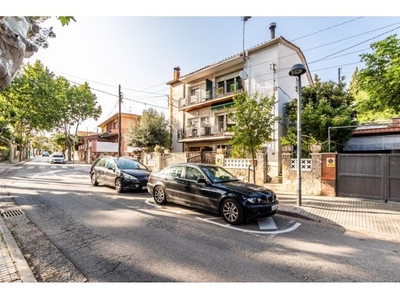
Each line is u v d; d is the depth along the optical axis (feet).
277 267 11.68
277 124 50.37
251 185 21.02
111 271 10.98
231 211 18.80
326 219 20.10
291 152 33.88
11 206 22.85
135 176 30.83
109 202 25.29
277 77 51.60
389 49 21.48
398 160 25.82
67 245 13.79
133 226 17.44
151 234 15.89
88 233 15.79
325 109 43.06
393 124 44.01
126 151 99.96
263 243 14.89
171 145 76.74
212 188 20.36
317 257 12.95
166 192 24.06
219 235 16.14
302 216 21.21
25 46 13.07
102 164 36.37
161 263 11.81
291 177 33.30
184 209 22.89
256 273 11.06
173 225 17.97
